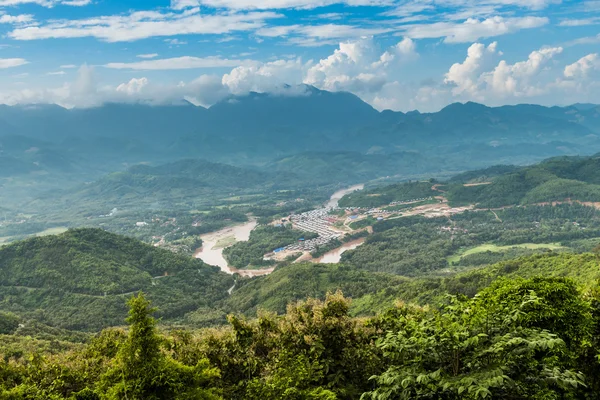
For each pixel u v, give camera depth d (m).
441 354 11.40
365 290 118.81
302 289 126.94
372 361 15.07
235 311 130.38
